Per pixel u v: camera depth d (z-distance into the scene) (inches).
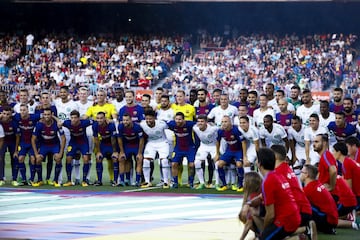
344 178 538.6
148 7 1807.3
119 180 823.1
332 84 1547.7
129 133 786.2
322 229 489.1
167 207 621.3
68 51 1704.0
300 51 1626.5
